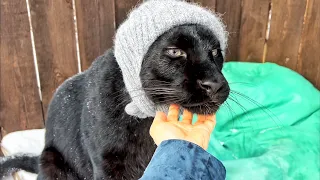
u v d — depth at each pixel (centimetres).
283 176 86
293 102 101
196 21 61
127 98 67
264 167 85
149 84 62
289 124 100
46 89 106
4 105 106
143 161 75
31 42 100
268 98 102
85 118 72
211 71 59
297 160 89
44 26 98
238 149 96
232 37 109
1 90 103
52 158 83
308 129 98
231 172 84
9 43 98
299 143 94
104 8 100
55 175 83
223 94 59
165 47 60
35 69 103
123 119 68
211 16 63
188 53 60
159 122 52
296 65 112
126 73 63
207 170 45
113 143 69
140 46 60
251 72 107
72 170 82
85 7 99
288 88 102
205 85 58
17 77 103
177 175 44
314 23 105
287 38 109
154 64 61
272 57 113
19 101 106
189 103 59
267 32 110
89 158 78
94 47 104
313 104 101
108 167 72
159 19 59
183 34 60
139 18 61
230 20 108
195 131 51
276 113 101
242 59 113
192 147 46
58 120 82
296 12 106
